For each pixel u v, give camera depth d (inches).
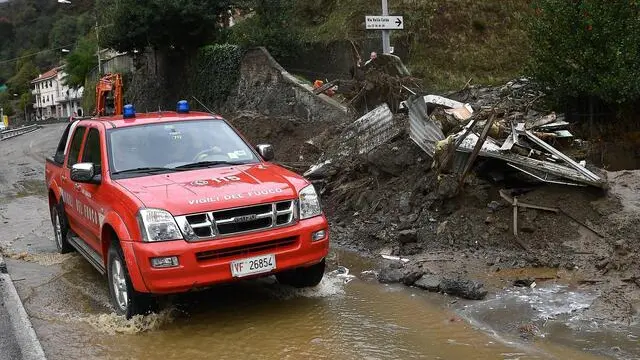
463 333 202.8
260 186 225.3
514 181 310.2
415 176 345.7
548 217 285.4
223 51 944.3
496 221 292.2
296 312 230.5
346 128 448.5
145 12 973.8
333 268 285.1
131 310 221.5
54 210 348.2
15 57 4505.4
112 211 225.3
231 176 235.8
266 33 871.1
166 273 204.4
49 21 4313.5
